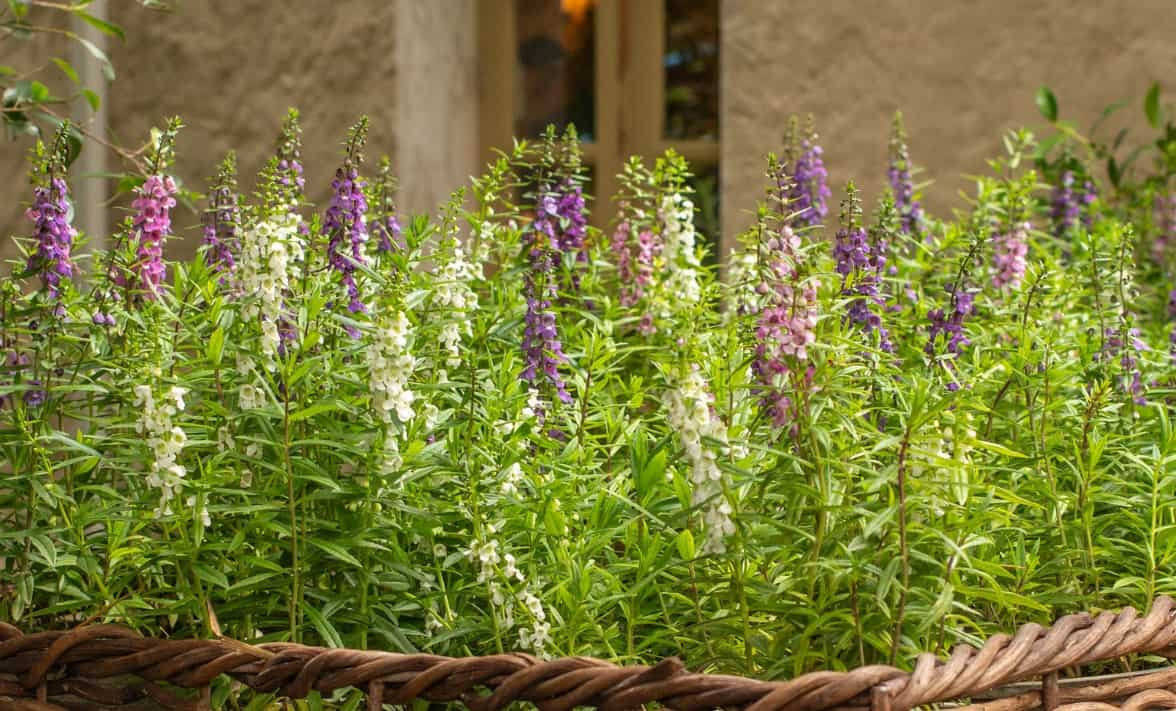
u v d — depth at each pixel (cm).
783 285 164
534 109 465
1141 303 317
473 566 186
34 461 188
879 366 185
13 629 167
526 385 206
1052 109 369
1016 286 254
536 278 207
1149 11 394
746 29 410
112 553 182
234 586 170
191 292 202
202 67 413
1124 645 161
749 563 174
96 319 192
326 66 404
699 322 186
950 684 144
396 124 398
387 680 153
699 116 458
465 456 184
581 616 179
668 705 144
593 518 184
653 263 252
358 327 177
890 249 256
